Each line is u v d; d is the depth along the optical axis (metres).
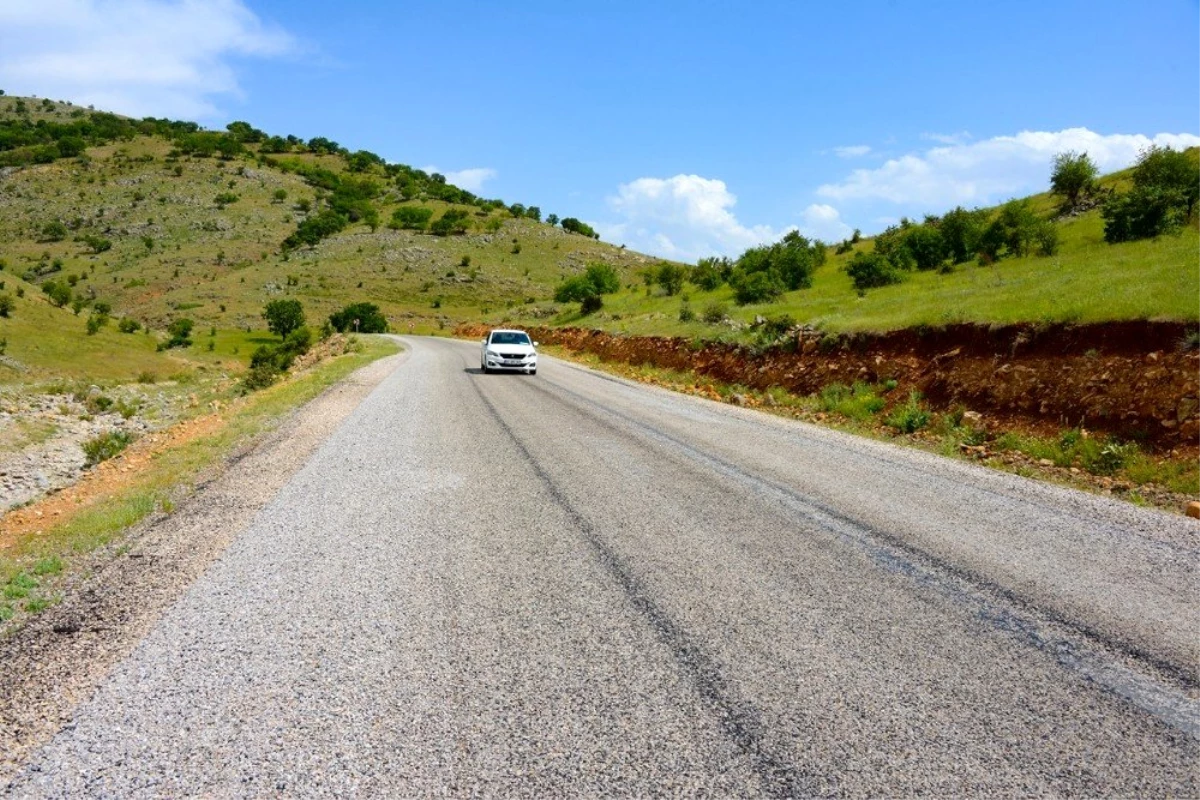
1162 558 4.81
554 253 160.50
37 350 52.31
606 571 4.36
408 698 2.85
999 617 3.77
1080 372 10.45
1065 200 50.09
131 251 153.75
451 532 5.12
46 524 5.91
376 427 10.06
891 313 16.94
